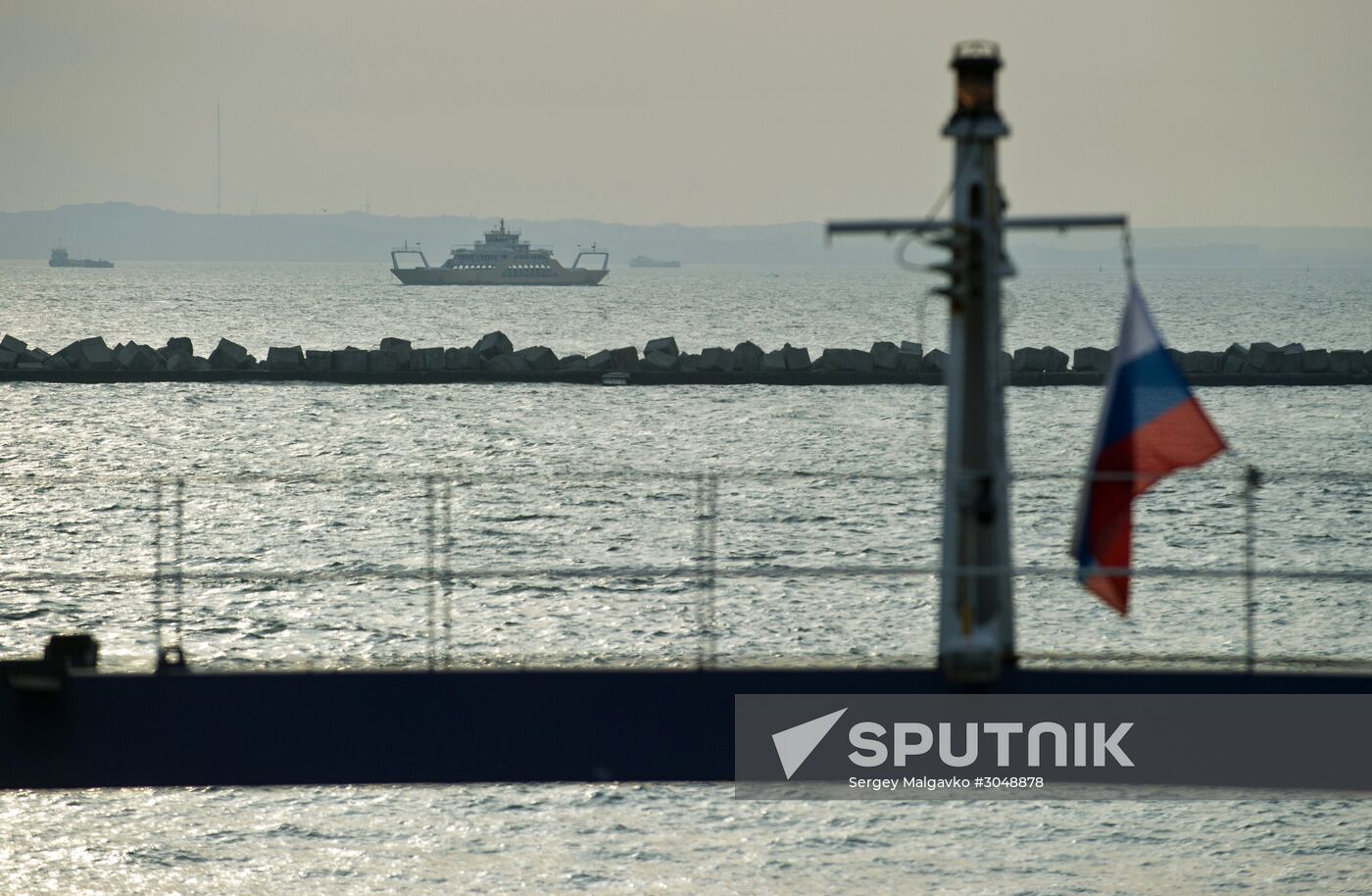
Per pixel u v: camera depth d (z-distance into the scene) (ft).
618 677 138.21
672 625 356.79
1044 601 366.22
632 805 305.94
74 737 137.28
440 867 281.33
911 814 303.07
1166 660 145.59
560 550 453.99
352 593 394.32
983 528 134.21
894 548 456.04
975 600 135.64
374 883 275.39
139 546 471.62
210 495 551.59
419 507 521.65
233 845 288.92
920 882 275.59
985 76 129.80
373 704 138.31
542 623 360.07
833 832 293.43
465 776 138.41
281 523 496.64
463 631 355.56
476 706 138.41
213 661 336.90
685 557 443.32
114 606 386.32
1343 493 542.16
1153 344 140.15
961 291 130.93
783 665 141.79
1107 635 339.98
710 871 279.28
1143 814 303.07
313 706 138.21
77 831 295.28
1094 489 141.28
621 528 482.28
